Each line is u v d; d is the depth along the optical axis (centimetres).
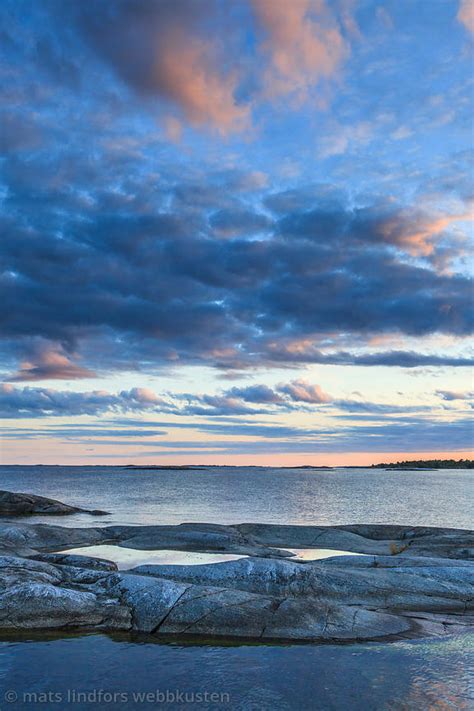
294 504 6406
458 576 1897
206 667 1171
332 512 5438
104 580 1664
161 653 1251
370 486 11756
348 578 1795
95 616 1450
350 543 2816
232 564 1853
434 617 1581
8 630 1379
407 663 1205
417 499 7519
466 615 1612
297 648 1295
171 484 12319
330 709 979
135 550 2655
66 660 1202
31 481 13800
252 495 8212
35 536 2744
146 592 1551
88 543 2816
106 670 1148
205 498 7438
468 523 4666
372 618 1490
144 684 1080
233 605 1487
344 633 1392
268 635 1367
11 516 4531
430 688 1071
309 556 2581
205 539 2772
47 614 1430
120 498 7381
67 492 8912
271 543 2872
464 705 998
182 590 1558
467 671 1161
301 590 1708
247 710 972
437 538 2795
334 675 1134
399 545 2755
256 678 1114
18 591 1490
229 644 1318
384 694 1041
